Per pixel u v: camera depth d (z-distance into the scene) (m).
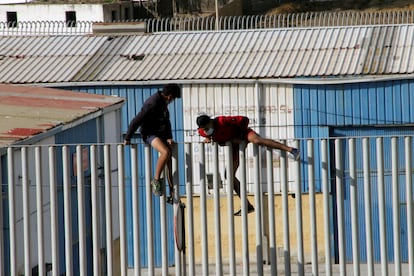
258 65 44.28
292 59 44.59
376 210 36.81
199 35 48.47
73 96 33.97
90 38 49.25
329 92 42.56
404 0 82.50
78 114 29.72
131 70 44.91
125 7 82.56
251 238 37.62
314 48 45.50
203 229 20.70
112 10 80.19
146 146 20.38
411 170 20.47
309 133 43.00
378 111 42.28
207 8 84.56
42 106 30.83
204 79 43.28
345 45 45.44
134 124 20.08
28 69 45.75
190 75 43.81
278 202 38.06
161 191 20.48
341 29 47.31
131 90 43.69
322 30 47.34
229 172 20.27
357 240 20.58
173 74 44.06
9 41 49.22
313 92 42.66
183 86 43.56
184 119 43.69
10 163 21.14
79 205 21.05
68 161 20.92
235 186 20.92
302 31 47.53
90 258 28.30
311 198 20.55
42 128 26.80
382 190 20.45
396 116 42.16
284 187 20.31
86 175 29.09
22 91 34.22
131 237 37.16
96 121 31.23
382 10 80.56
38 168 21.02
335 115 42.62
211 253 38.38
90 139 30.55
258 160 20.30
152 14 84.62
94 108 31.25
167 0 85.00
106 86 43.81
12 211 21.23
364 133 42.78
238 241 37.62
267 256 36.66
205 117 19.86
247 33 47.97
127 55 46.69
